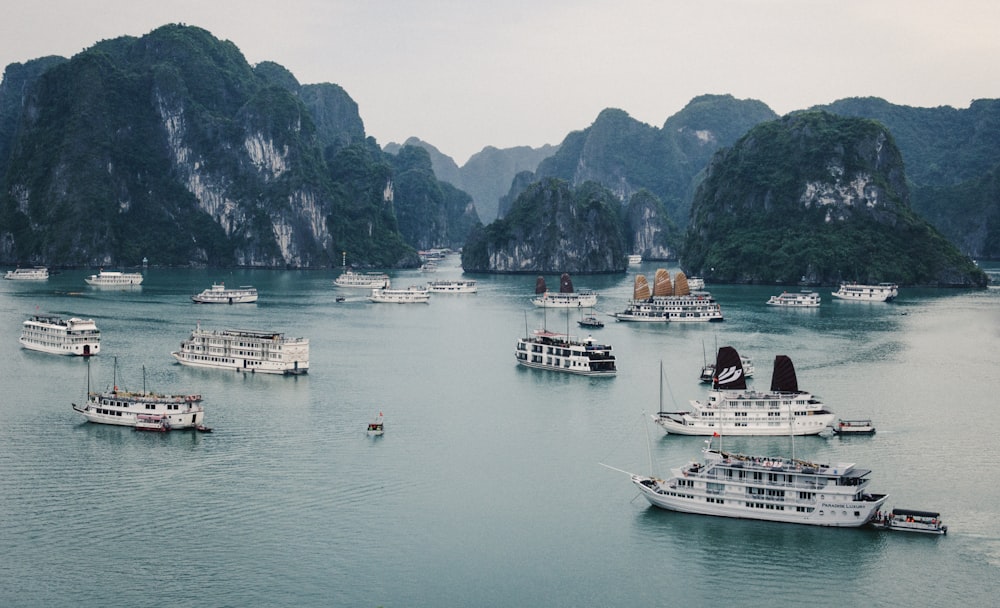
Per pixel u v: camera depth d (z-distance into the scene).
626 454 161.62
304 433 173.00
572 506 137.25
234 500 138.00
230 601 109.50
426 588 113.25
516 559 120.44
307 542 124.31
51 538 124.62
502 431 176.00
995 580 114.38
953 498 139.25
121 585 112.69
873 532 127.00
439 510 135.50
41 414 184.88
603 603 110.44
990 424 180.50
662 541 125.38
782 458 146.38
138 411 175.88
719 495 132.50
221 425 177.88
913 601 110.25
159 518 131.25
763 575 116.19
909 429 177.00
